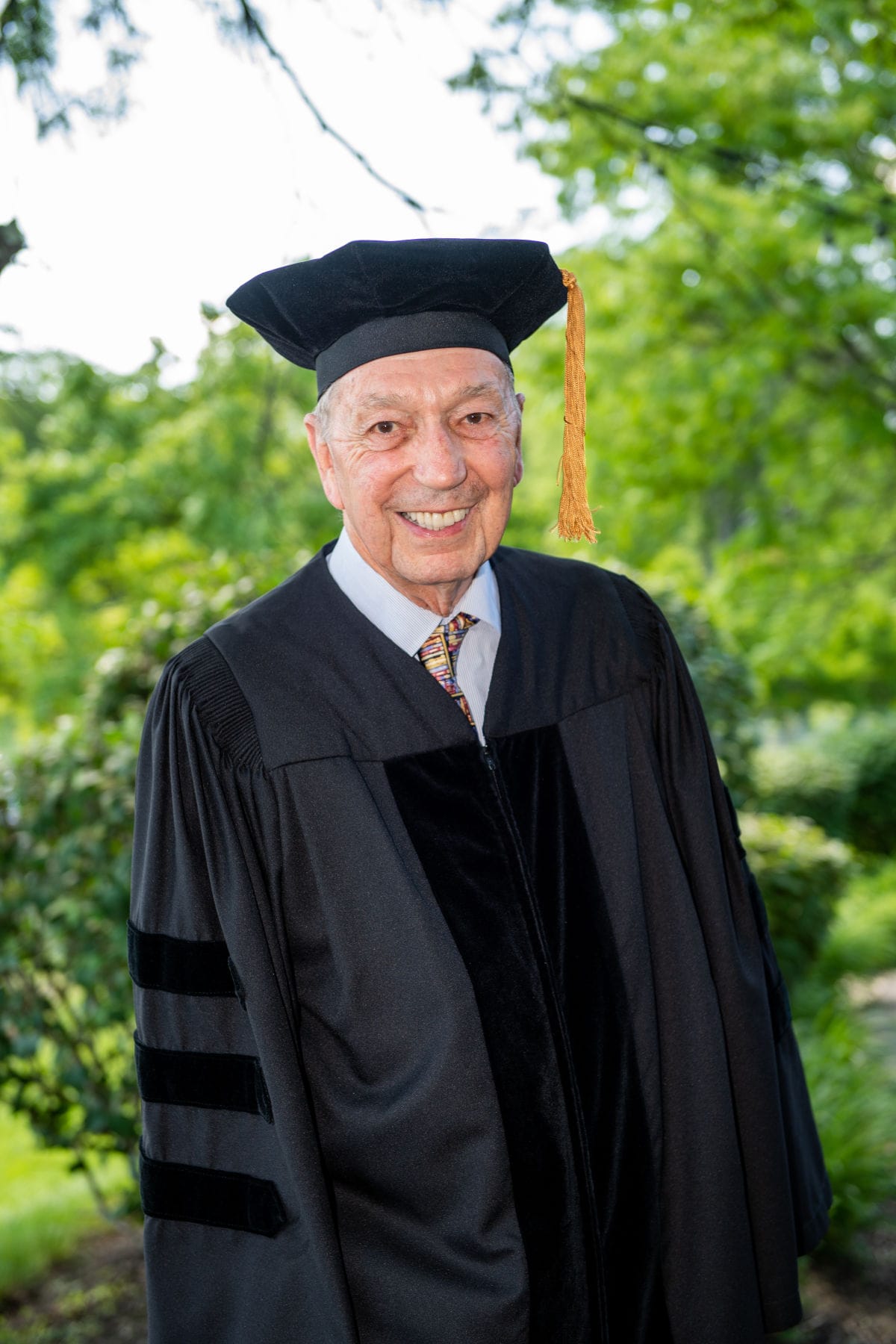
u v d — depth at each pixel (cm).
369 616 172
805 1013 529
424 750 168
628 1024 171
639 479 880
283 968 163
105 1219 362
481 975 161
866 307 758
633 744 182
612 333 843
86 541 1068
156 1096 166
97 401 781
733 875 189
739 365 789
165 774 168
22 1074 334
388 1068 160
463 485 156
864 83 667
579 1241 161
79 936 314
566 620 185
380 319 156
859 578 966
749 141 671
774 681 1044
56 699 1082
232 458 771
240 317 169
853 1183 365
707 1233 174
